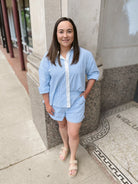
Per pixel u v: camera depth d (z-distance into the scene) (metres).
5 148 2.08
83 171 1.74
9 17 10.56
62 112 1.50
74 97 1.42
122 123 2.57
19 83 4.45
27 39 7.07
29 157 1.93
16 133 2.37
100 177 1.67
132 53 2.82
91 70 1.43
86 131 2.28
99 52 2.39
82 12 1.66
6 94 3.78
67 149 1.92
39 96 1.85
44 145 2.13
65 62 1.28
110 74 2.71
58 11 1.63
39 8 1.64
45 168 1.79
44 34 1.69
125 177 1.67
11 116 2.85
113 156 1.93
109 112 2.92
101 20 2.16
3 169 1.78
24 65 5.38
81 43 1.80
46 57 1.34
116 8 2.28
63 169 1.78
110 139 2.21
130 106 3.13
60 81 1.33
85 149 2.04
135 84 3.18
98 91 2.11
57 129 1.99
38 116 2.14
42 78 1.38
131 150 2.02
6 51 9.14
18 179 1.67
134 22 2.57
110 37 2.44
